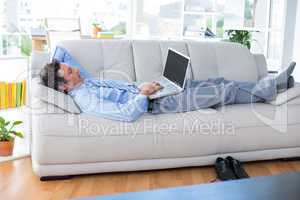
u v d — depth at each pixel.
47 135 2.42
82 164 2.52
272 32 5.39
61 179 2.54
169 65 3.12
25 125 3.16
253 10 5.43
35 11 4.99
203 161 2.75
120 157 2.56
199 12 5.43
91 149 2.49
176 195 1.54
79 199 1.49
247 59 3.45
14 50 4.90
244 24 5.46
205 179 2.61
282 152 2.92
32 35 4.16
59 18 4.48
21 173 2.62
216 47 3.43
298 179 1.68
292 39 5.27
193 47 3.36
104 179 2.57
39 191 2.35
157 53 3.29
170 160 2.67
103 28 4.89
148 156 2.61
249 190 1.58
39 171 2.47
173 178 2.62
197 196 1.53
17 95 3.82
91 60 3.12
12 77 3.95
